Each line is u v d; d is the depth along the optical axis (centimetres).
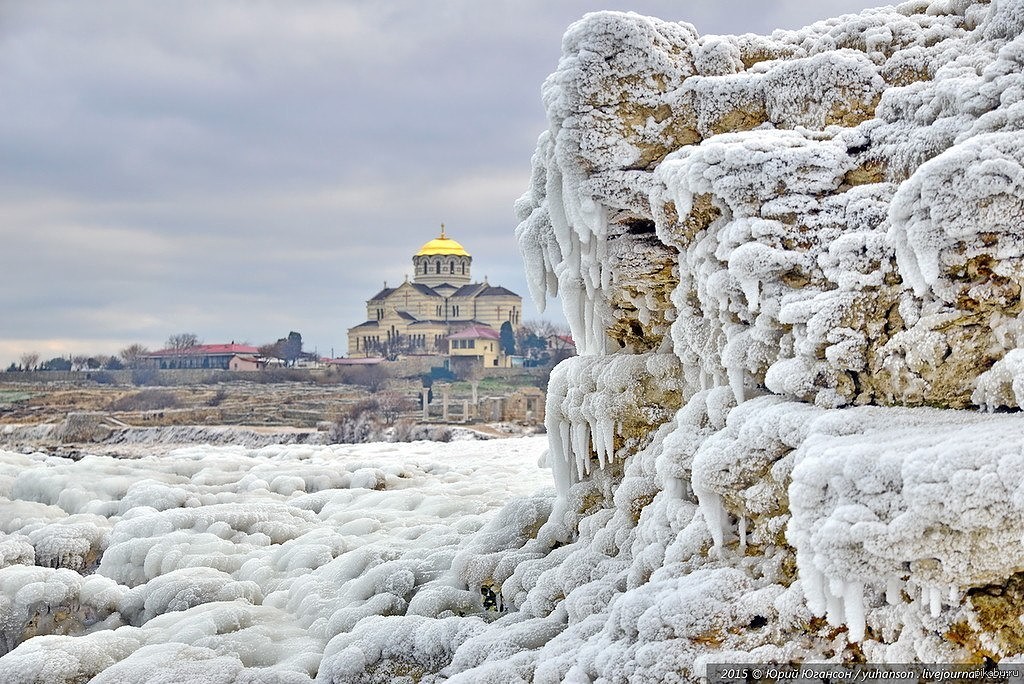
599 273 567
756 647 370
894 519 298
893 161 426
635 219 547
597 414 581
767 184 430
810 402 405
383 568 646
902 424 347
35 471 1082
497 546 642
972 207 343
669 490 479
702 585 397
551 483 1008
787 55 529
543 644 491
